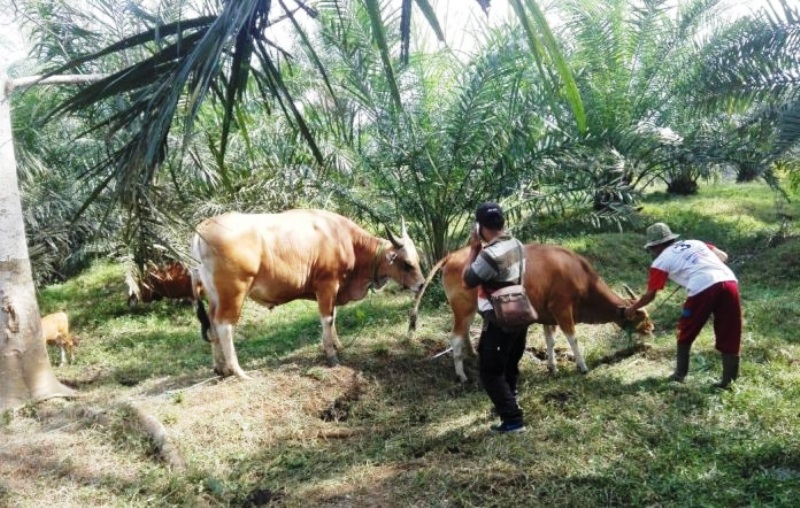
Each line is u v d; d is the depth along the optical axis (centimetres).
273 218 593
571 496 358
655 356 589
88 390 605
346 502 381
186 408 498
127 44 260
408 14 220
